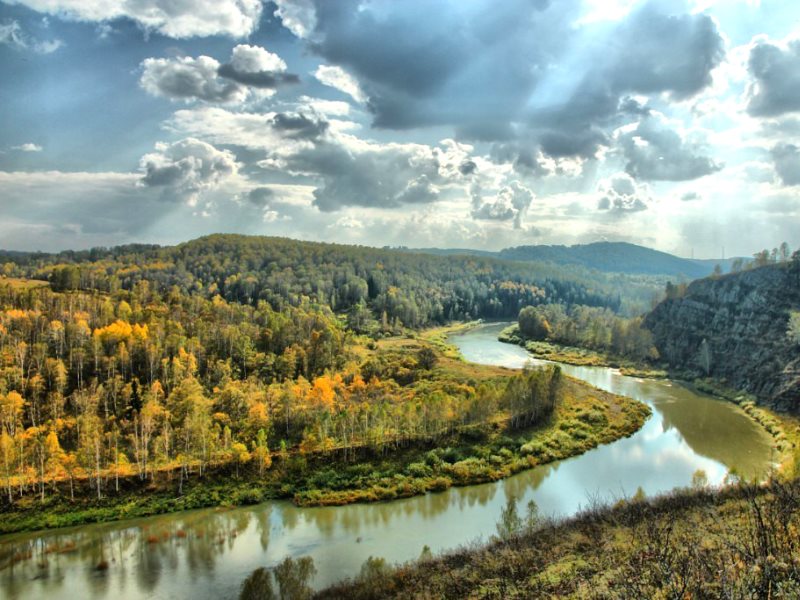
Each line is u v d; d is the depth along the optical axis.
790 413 135.12
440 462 103.25
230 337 167.00
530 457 107.00
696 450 114.69
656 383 186.25
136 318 182.25
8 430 107.12
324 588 64.06
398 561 70.38
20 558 74.25
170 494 92.19
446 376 161.88
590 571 50.47
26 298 181.00
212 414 121.00
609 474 101.19
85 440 99.88
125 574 69.62
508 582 53.84
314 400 127.06
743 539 38.22
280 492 94.06
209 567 71.00
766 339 174.38
